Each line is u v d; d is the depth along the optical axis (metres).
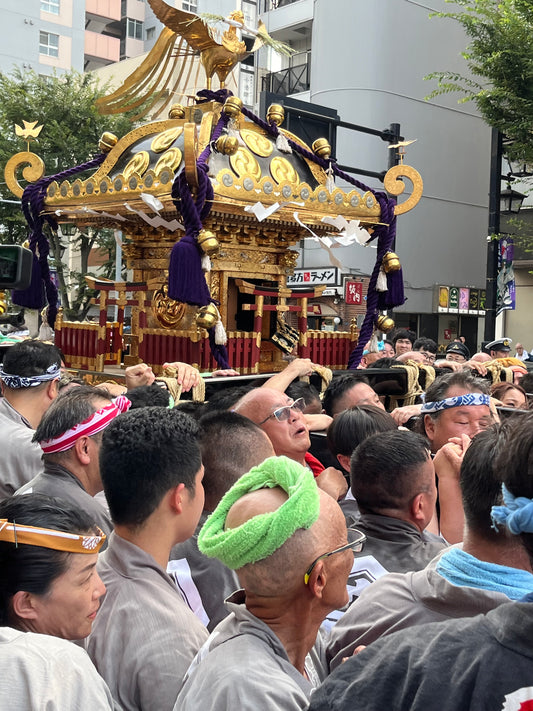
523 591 1.70
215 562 2.30
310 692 1.49
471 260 21.77
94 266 21.19
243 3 21.98
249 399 3.23
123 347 5.50
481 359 6.77
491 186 14.84
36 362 3.60
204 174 4.07
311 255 19.12
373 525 2.36
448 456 2.87
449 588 1.76
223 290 4.72
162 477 2.00
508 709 1.03
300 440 3.18
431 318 21.30
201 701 1.41
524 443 1.18
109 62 34.00
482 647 1.10
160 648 1.80
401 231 20.25
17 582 1.74
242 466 2.47
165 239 4.81
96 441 2.70
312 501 1.53
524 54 13.23
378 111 19.25
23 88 17.06
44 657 1.44
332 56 19.39
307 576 1.52
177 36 4.96
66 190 4.81
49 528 1.76
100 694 1.46
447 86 14.82
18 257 2.25
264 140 4.83
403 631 1.21
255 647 1.48
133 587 1.92
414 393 5.22
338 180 18.83
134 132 4.89
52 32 29.09
